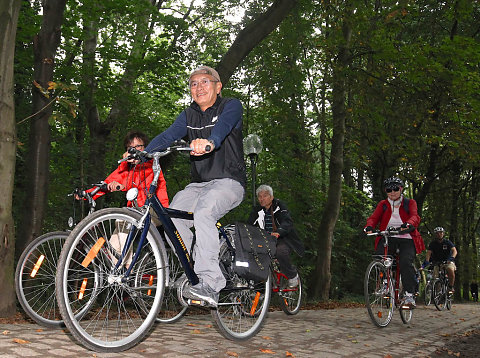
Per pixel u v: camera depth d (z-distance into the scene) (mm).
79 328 2955
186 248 3676
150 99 17562
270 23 11008
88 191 4027
